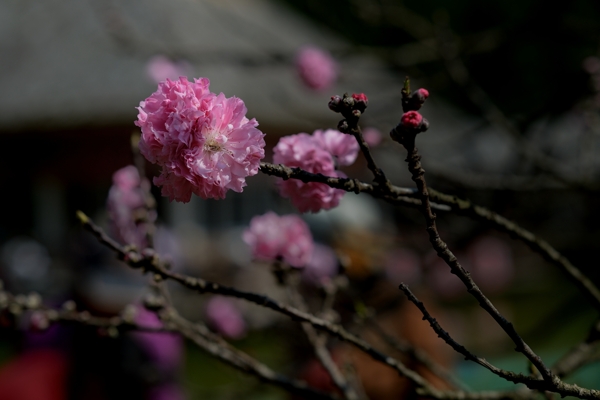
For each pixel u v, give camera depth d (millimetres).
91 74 12016
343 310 2584
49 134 11188
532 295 9977
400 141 1130
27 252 11234
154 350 3451
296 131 10086
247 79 11047
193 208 11406
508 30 3805
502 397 1637
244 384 3100
